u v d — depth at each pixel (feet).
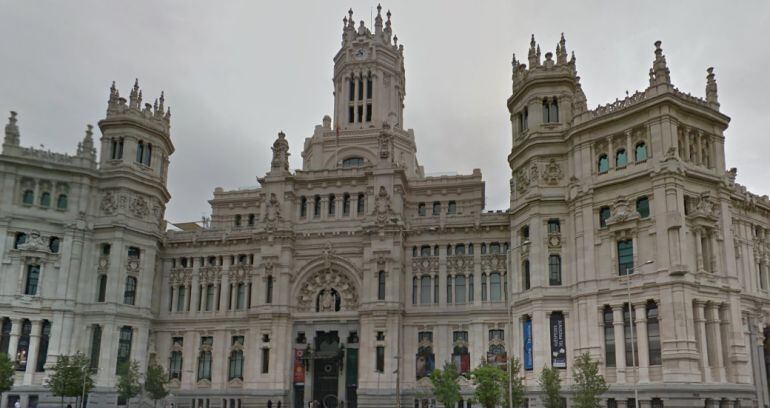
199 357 335.26
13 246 310.45
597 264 260.21
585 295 259.39
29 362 301.63
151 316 331.16
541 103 293.43
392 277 312.09
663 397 227.81
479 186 349.61
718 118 263.70
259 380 315.17
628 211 254.27
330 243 328.70
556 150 285.43
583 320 258.57
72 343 310.04
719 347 239.30
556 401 236.02
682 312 231.30
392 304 308.40
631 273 249.55
